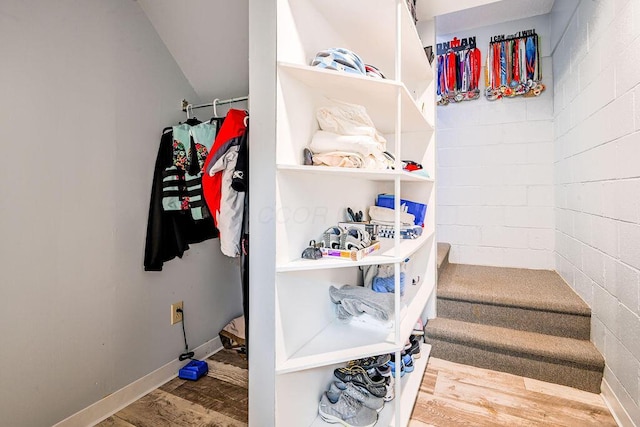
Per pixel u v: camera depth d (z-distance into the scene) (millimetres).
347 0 1203
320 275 1368
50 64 1408
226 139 1567
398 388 1243
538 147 2627
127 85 1729
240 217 1564
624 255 1425
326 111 1209
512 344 1799
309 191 1253
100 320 1613
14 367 1306
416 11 2066
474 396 1627
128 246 1747
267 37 1019
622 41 1442
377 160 1265
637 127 1324
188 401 1711
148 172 1845
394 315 1320
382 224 1812
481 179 2812
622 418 1409
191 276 2137
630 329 1370
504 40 2682
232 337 2268
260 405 1092
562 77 2307
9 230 1288
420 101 2197
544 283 2266
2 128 1261
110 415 1611
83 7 1527
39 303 1382
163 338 1941
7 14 1271
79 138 1521
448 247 2822
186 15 1753
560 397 1610
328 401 1360
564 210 2316
